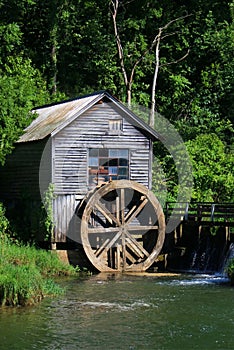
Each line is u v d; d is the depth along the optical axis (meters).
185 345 23.47
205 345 23.52
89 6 56.88
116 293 31.84
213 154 48.22
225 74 58.41
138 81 57.69
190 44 58.75
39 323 25.94
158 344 23.56
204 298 30.88
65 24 56.97
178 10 58.12
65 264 37.41
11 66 51.50
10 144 39.22
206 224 39.97
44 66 56.31
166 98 58.66
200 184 46.88
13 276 29.39
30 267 31.75
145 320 26.69
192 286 33.97
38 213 38.53
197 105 57.81
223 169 47.72
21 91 41.00
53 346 23.20
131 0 55.69
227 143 55.56
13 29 51.91
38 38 57.62
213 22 58.34
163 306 29.11
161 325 25.97
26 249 36.56
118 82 56.97
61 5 55.88
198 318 27.06
